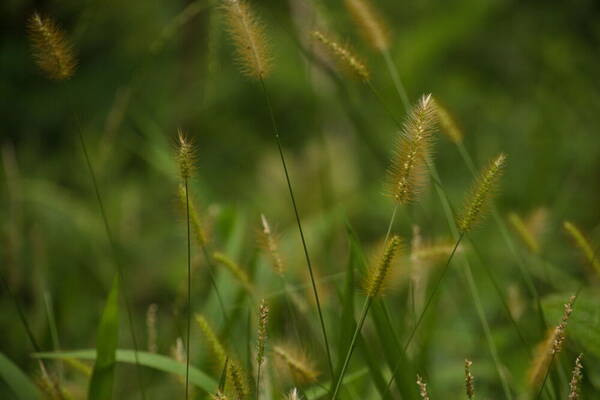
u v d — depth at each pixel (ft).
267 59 10.30
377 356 14.65
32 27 11.18
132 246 25.22
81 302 22.38
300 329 14.82
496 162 10.00
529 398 12.60
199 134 32.58
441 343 17.87
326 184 21.34
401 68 30.53
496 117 29.45
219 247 16.89
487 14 31.60
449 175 27.94
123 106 22.41
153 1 33.09
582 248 11.83
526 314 17.43
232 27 10.37
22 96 31.53
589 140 26.94
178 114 32.12
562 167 26.18
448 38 31.12
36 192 24.13
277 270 12.07
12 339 19.08
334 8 27.94
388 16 33.37
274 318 15.28
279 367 11.72
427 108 9.75
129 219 25.29
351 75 12.30
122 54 32.68
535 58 31.42
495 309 19.20
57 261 23.16
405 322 14.39
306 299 15.71
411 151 9.71
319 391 12.25
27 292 20.21
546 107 27.94
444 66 32.04
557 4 31.60
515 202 25.80
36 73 31.63
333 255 20.33
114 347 11.66
